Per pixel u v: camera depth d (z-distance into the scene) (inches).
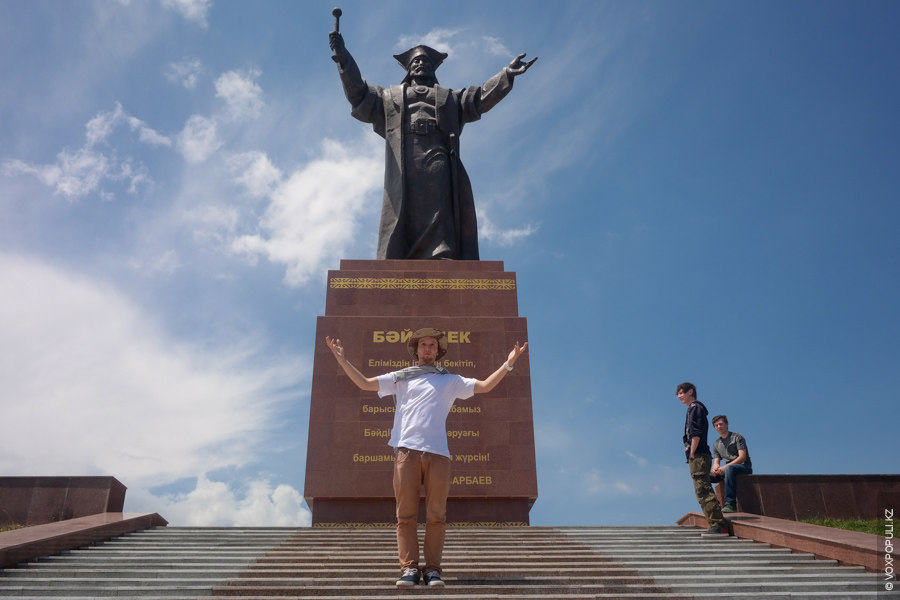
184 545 447.8
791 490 615.8
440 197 828.6
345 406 645.9
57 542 411.8
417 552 307.4
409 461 307.6
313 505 622.8
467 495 617.3
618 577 368.8
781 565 402.6
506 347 683.4
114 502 613.3
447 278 730.8
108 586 342.0
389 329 686.5
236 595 323.3
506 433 641.6
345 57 840.3
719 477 562.9
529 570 368.8
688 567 388.2
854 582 353.4
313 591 320.8
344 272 730.2
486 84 876.6
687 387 511.2
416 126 852.6
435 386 320.5
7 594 330.0
